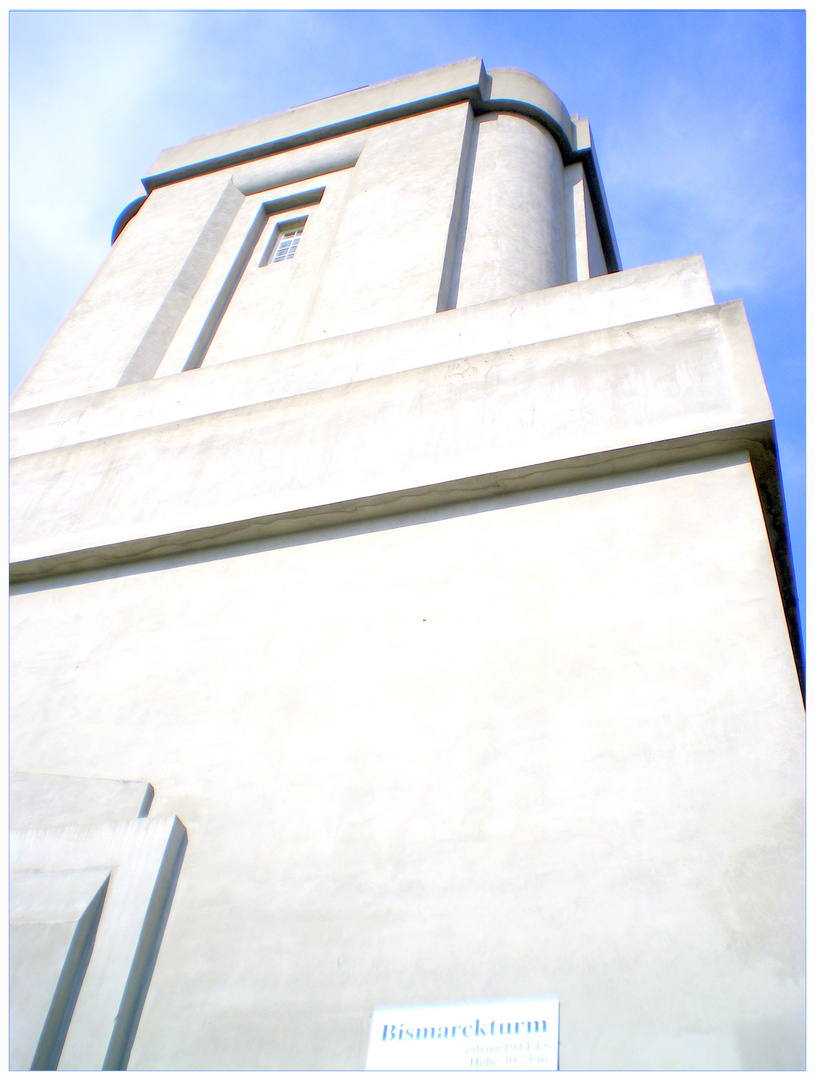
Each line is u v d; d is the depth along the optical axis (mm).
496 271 9180
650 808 3789
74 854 4434
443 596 4992
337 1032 3523
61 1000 3879
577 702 4254
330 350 7070
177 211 12250
